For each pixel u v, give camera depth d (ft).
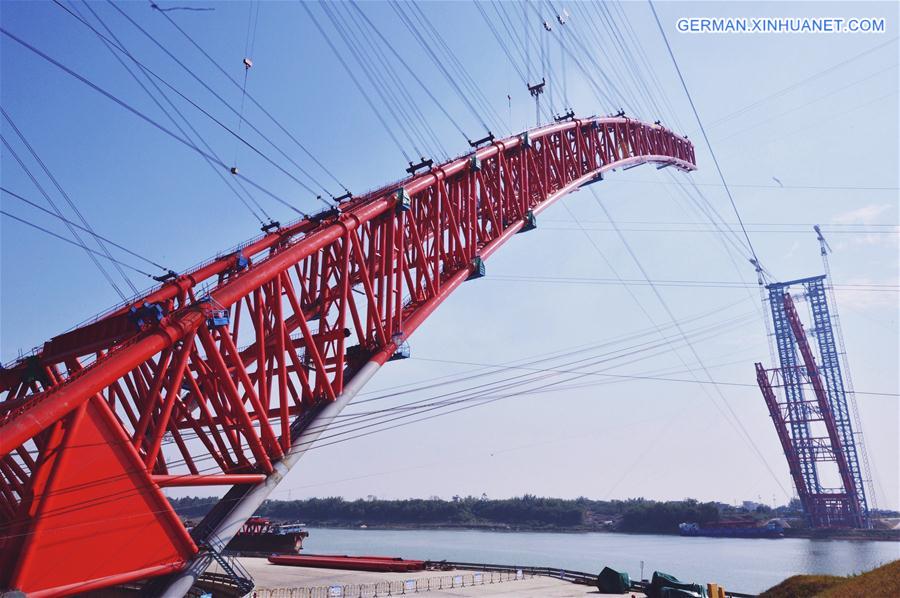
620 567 325.21
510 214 173.27
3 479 92.27
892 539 464.24
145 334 86.07
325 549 467.52
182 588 84.53
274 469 98.32
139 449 82.38
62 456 74.18
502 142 171.63
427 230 149.28
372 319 121.39
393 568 185.78
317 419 106.11
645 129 269.44
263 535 273.95
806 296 506.48
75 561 74.95
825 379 494.18
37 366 103.91
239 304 116.37
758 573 295.48
